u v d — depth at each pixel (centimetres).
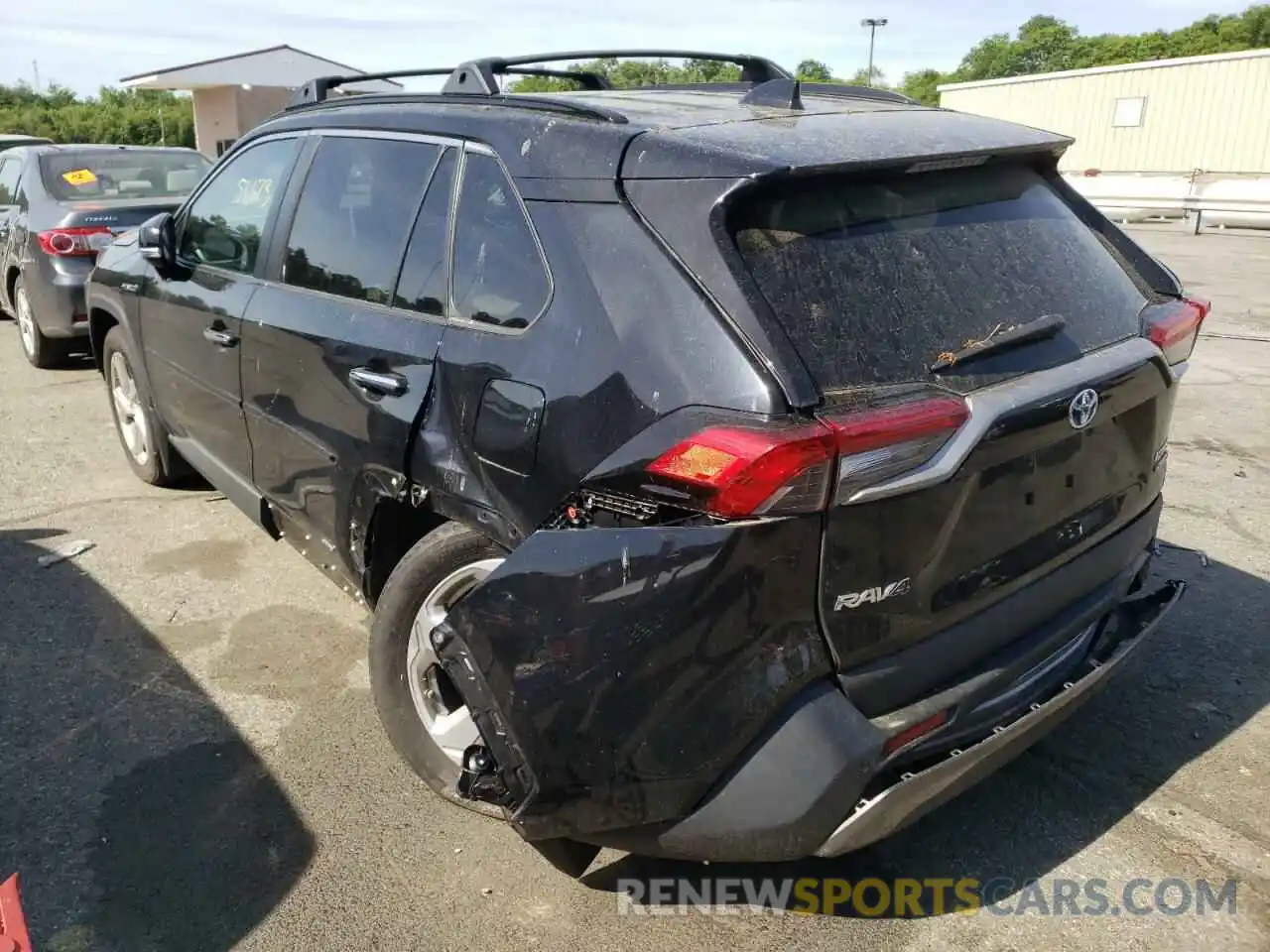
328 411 319
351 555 324
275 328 346
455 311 279
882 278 232
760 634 210
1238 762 318
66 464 586
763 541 205
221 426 404
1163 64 2466
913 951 249
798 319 217
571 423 234
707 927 256
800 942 252
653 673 215
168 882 270
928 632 231
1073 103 2684
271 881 271
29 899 263
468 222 280
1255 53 2283
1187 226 1823
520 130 270
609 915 260
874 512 212
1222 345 872
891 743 221
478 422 260
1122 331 270
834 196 238
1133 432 272
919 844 285
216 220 412
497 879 273
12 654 380
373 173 322
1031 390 231
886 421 207
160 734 333
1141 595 305
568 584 223
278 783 310
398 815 297
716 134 240
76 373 802
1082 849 283
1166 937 253
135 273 474
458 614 242
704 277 220
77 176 800
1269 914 260
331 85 402
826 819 218
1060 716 264
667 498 214
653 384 221
